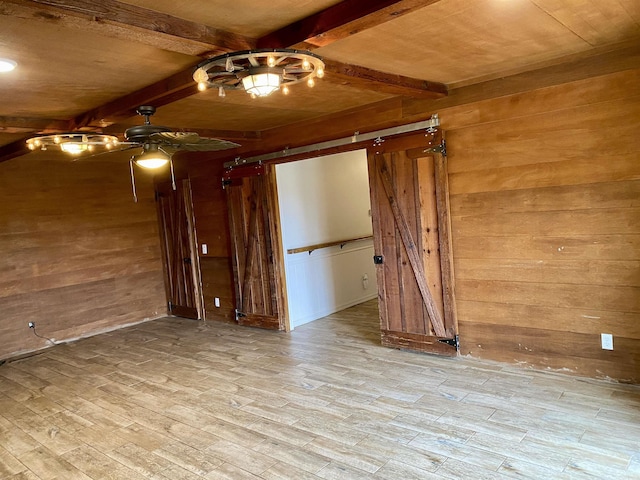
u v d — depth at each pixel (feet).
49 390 14.43
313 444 9.82
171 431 10.98
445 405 11.07
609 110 10.88
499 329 13.15
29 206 19.44
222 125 16.58
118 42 8.05
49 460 10.09
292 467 9.01
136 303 23.06
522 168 12.27
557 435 9.36
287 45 8.01
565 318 11.98
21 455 10.39
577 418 9.94
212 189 20.97
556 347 12.19
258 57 7.26
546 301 12.23
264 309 19.38
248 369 14.83
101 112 12.42
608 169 11.02
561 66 11.41
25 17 6.24
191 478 8.94
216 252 21.30
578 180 11.44
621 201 10.91
